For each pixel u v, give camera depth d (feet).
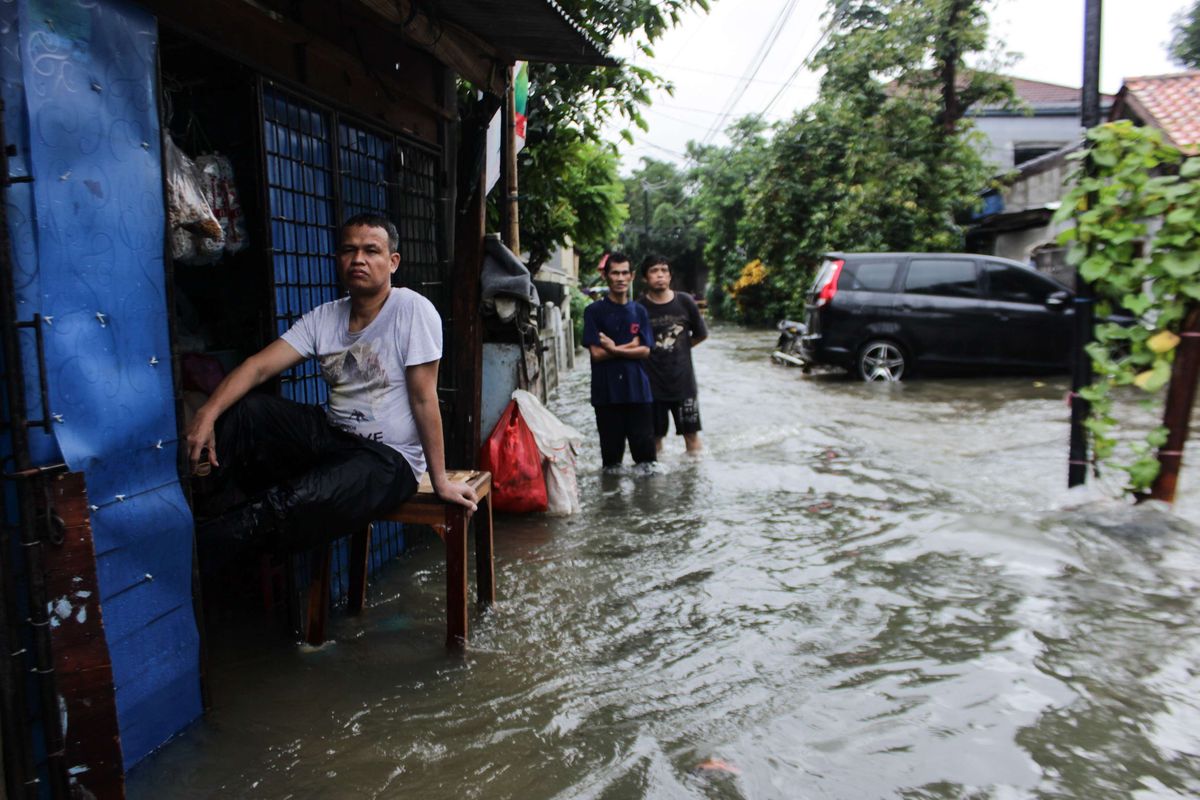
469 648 10.68
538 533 15.71
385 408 9.99
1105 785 7.37
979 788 7.37
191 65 10.90
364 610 12.02
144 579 7.72
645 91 24.13
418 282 15.94
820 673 9.68
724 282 111.24
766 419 27.50
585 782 7.64
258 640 11.01
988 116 77.10
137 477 7.53
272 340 10.94
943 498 17.24
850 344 36.76
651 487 19.01
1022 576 12.44
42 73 6.45
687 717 8.78
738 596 12.24
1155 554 13.12
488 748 8.29
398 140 14.89
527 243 31.73
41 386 6.25
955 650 10.09
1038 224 54.60
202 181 10.00
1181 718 8.43
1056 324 35.32
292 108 11.55
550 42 15.42
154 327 7.74
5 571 6.08
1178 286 14.37
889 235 58.85
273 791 7.60
